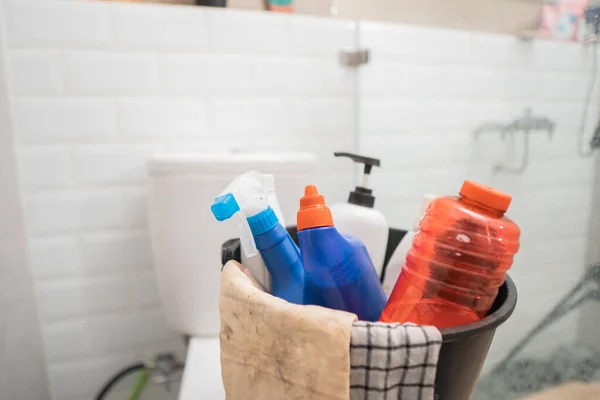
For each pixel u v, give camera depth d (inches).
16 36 30.5
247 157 29.0
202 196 28.7
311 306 12.7
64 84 31.9
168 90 34.1
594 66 33.5
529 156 39.8
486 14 42.5
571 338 32.4
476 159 44.6
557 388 28.5
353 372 12.0
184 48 34.0
